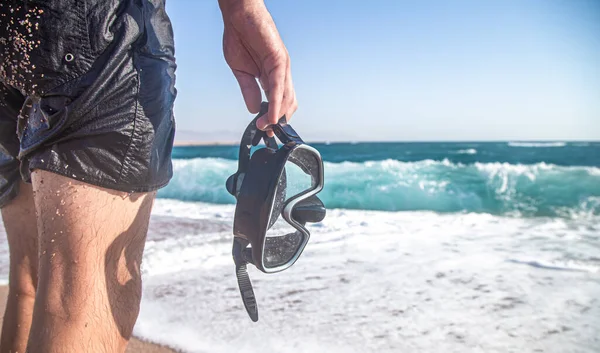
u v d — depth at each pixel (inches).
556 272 127.8
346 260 142.9
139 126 45.5
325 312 100.2
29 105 49.6
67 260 42.7
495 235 180.9
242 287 46.4
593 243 165.2
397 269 132.1
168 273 129.1
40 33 42.9
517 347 83.7
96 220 44.0
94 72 43.7
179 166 457.1
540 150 957.8
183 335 88.9
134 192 46.6
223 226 196.1
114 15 45.3
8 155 59.3
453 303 105.0
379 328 91.7
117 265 46.7
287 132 47.4
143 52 47.4
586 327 91.4
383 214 246.8
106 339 44.8
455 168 397.7
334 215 242.5
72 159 43.1
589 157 711.7
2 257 143.6
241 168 48.9
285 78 53.3
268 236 45.3
